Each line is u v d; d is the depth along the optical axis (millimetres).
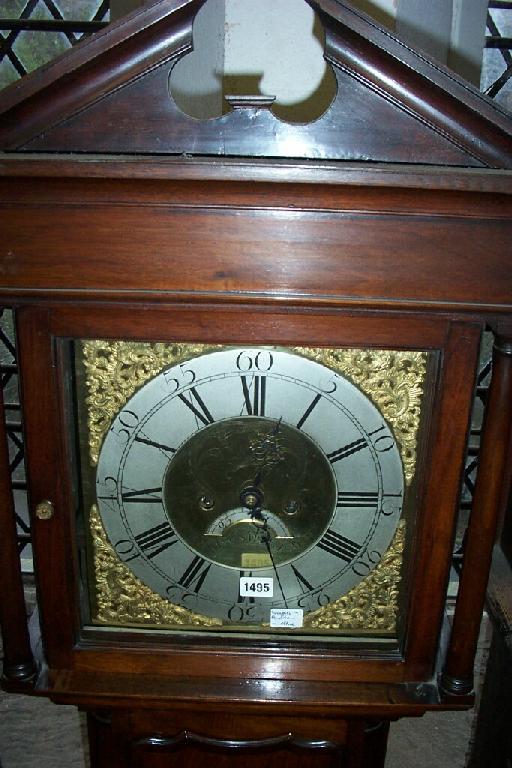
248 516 873
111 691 898
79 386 825
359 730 1025
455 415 807
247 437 845
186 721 1037
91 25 1548
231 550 886
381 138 721
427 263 733
